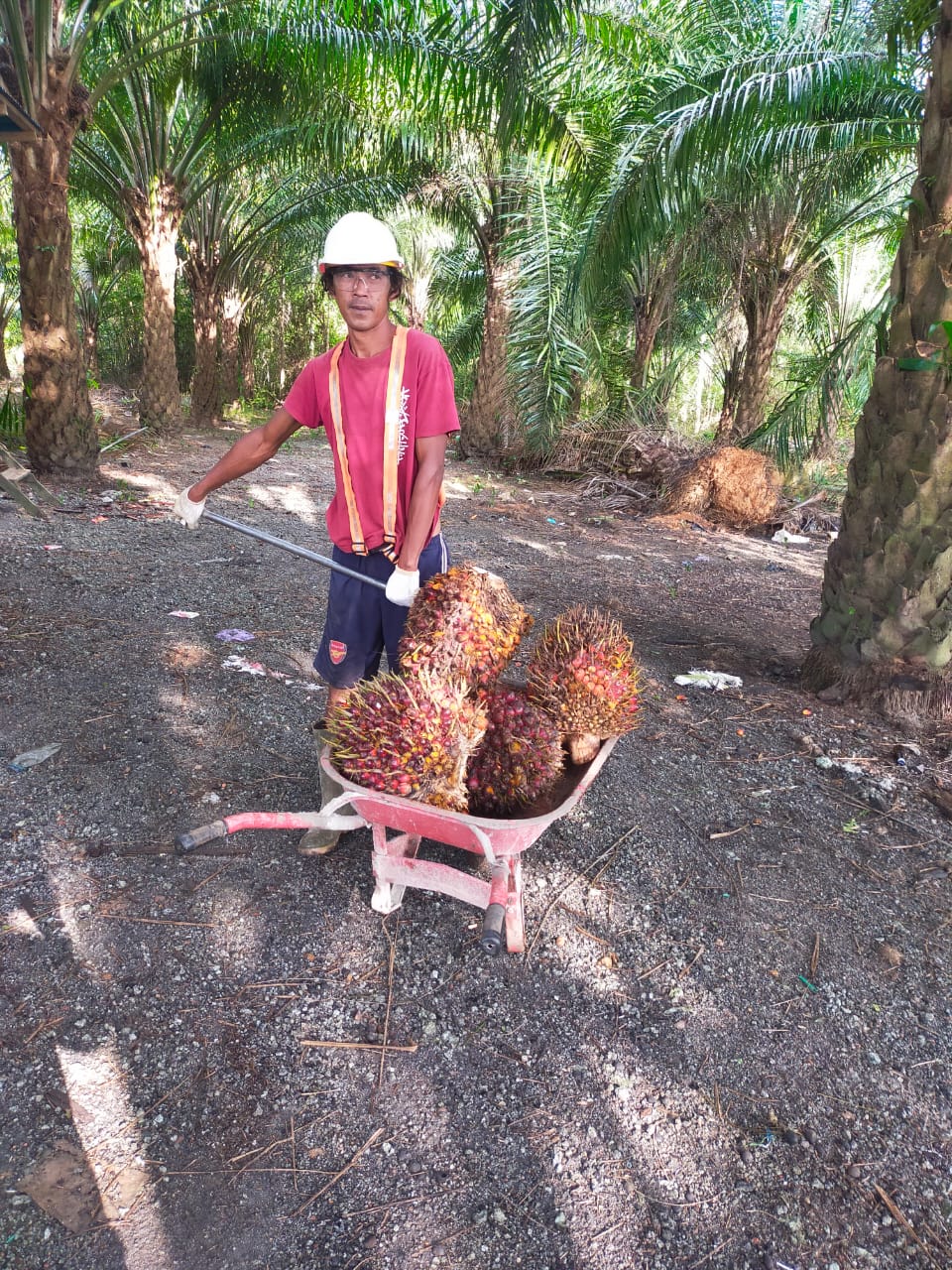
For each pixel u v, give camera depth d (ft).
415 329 8.45
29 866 8.93
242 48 28.66
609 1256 5.73
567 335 35.68
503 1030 7.48
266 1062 7.02
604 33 26.48
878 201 30.58
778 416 25.71
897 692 13.97
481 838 6.68
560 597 20.51
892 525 13.46
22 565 18.42
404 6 25.38
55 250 25.04
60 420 26.63
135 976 7.71
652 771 11.96
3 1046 6.91
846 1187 6.32
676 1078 7.13
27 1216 5.72
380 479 8.55
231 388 72.28
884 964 8.57
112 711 12.24
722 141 22.36
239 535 23.24
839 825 10.97
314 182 45.85
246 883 9.02
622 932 8.77
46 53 22.97
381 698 7.16
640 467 36.55
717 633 18.56
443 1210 5.96
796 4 26.66
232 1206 5.92
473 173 38.63
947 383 12.60
